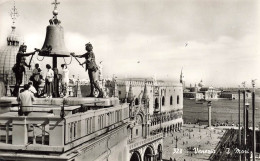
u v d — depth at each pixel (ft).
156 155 270.46
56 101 57.16
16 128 38.52
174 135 429.79
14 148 38.04
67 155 37.81
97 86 61.62
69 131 39.86
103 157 51.37
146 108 289.12
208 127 509.76
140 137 273.54
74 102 57.00
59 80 65.00
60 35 60.80
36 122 38.60
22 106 42.68
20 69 60.13
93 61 60.75
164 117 431.84
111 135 56.70
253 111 114.62
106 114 54.70
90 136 46.06
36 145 38.04
